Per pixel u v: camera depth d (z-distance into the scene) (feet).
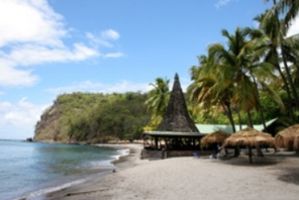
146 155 136.87
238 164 85.61
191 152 127.85
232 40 108.58
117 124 482.28
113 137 478.59
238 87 103.60
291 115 125.70
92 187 66.64
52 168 123.24
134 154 197.06
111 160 158.81
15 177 98.32
